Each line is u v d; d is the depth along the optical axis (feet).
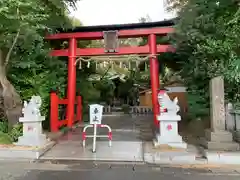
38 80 35.53
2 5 21.77
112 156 22.49
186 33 30.17
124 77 94.94
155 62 40.01
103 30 40.81
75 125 43.78
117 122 49.88
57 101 35.32
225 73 25.61
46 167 19.52
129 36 40.86
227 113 26.63
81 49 41.34
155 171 18.40
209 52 27.04
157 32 39.42
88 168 19.19
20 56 33.40
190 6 29.45
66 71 45.39
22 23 24.23
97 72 77.51
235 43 24.91
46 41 41.06
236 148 21.88
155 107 39.42
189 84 36.65
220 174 17.70
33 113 24.53
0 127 28.50
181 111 57.06
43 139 25.52
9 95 28.60
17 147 23.66
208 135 23.71
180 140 23.95
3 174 17.74
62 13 35.40
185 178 16.75
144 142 27.96
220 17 26.02
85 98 64.85
